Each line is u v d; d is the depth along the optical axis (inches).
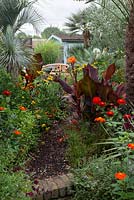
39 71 228.4
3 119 151.5
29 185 116.7
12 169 126.2
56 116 194.4
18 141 143.2
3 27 232.5
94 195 117.4
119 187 107.7
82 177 123.7
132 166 110.7
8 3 231.1
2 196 102.3
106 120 153.3
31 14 237.3
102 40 487.2
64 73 262.4
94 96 168.2
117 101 164.4
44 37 668.1
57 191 125.5
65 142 162.1
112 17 464.1
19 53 213.0
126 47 185.5
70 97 176.2
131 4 186.2
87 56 326.0
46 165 143.6
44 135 173.9
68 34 832.9
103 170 122.0
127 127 139.8
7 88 187.0
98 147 148.3
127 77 183.5
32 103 190.4
